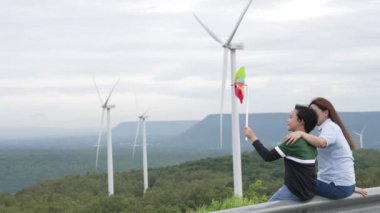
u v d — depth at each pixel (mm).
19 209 50906
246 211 6578
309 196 7188
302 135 7203
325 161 7598
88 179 86438
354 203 7773
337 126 7566
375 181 26969
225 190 28297
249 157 70500
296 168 7160
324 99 7828
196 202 28000
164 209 28328
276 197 7316
